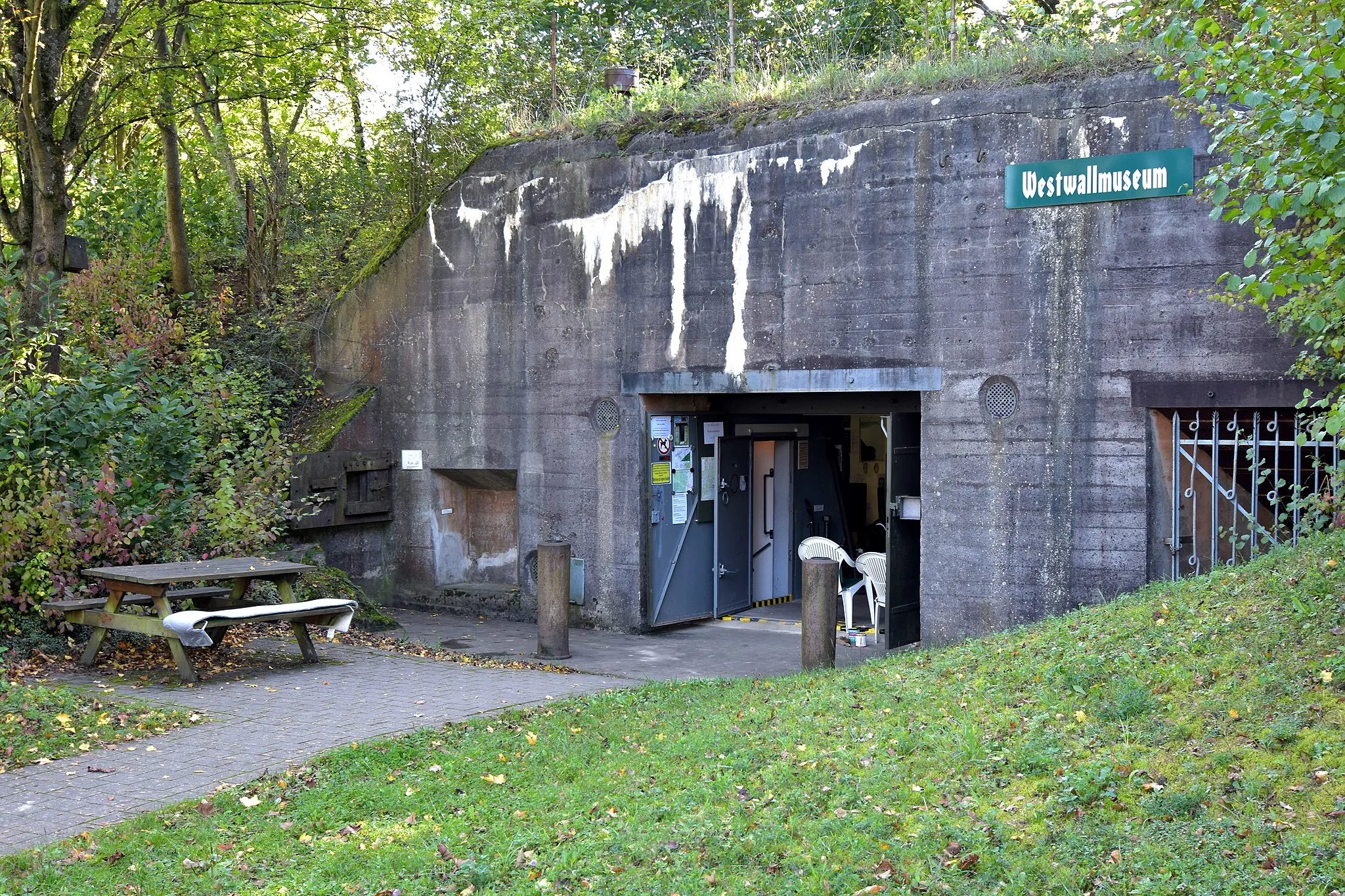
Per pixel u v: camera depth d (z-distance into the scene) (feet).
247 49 53.16
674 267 39.09
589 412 41.16
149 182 57.62
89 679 28.22
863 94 36.19
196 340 44.78
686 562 42.09
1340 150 16.74
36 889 15.71
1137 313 31.35
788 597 47.96
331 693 27.48
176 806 18.98
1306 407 28.58
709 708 25.73
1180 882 13.93
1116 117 31.53
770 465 47.11
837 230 35.78
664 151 39.27
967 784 17.78
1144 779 16.65
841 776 18.90
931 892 14.58
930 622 34.30
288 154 59.52
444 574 45.47
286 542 41.45
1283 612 21.08
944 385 34.04
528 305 42.42
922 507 34.45
